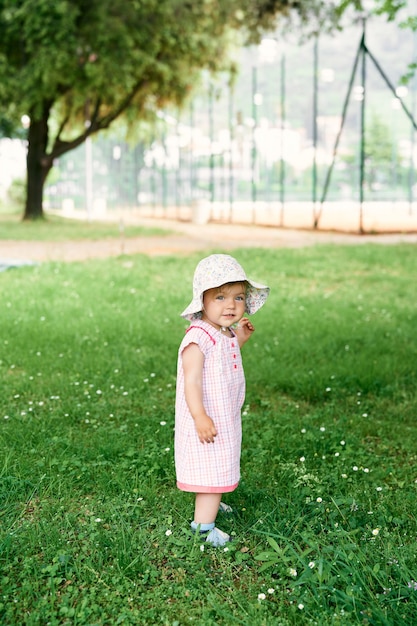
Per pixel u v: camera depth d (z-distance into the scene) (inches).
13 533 138.6
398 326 352.8
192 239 865.5
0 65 999.6
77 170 1996.8
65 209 1849.2
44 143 1188.5
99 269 550.6
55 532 138.5
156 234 945.5
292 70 1680.6
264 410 228.2
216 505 139.4
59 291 445.1
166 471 170.6
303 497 157.1
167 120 1456.7
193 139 1464.1
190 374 134.6
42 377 255.9
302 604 115.9
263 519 145.1
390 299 430.3
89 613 115.6
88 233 951.0
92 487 164.6
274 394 244.8
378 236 895.1
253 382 255.3
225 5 1001.5
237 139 1583.4
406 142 2094.0
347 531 141.6
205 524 139.2
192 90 1190.3
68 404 222.1
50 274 524.4
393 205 1507.1
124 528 141.6
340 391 244.1
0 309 383.2
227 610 117.6
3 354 287.7
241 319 148.8
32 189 1202.0
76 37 994.7
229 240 847.7
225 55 1123.9
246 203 1798.7
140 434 197.2
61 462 175.3
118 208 1803.6
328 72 1576.0
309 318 368.8
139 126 1277.1
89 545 135.9
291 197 2022.6
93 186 1934.1
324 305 409.4
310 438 192.9
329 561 129.7
